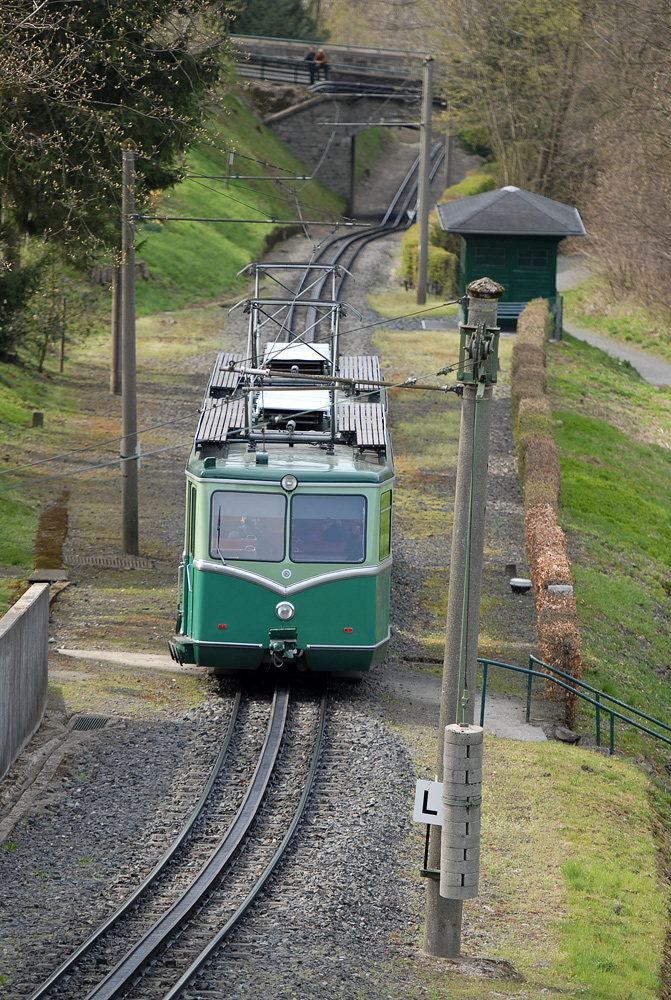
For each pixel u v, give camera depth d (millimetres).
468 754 43875
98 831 52812
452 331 180250
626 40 182500
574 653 76188
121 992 38688
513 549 104750
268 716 67500
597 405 155875
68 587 90375
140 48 122562
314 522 68375
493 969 44344
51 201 121562
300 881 48844
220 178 93750
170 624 84250
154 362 165250
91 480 117750
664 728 79125
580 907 50062
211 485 68188
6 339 132000
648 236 193250
